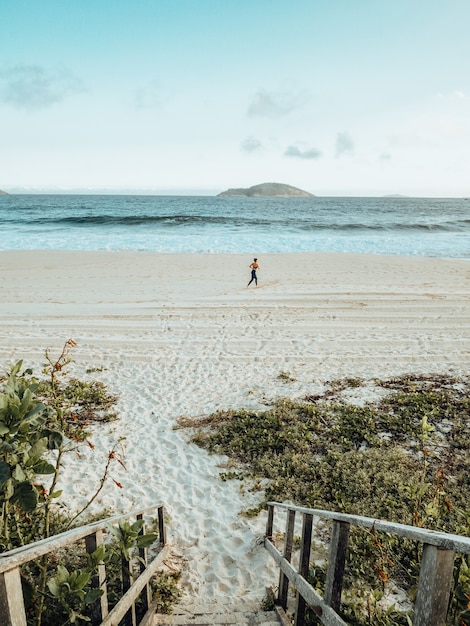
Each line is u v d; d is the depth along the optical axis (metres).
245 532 5.77
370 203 167.75
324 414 9.08
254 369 11.77
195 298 19.12
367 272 24.84
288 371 11.66
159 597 4.33
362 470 6.73
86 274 24.42
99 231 45.09
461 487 6.42
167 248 33.91
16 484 2.71
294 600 4.39
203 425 8.80
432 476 6.80
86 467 7.34
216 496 6.59
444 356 12.53
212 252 32.59
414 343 13.55
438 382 10.83
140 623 3.63
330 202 178.75
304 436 8.08
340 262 27.77
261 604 4.40
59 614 3.34
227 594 4.67
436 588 1.62
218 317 16.20
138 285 21.94
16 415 2.72
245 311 16.98
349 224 53.88
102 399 9.91
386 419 8.80
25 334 14.12
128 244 35.53
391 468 6.88
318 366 11.98
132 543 3.06
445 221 64.50
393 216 78.75
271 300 18.50
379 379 11.07
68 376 11.19
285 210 100.12
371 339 13.88
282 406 9.42
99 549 2.72
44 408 2.85
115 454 7.77
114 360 12.32
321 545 5.35
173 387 10.70
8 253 30.52
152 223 53.47
